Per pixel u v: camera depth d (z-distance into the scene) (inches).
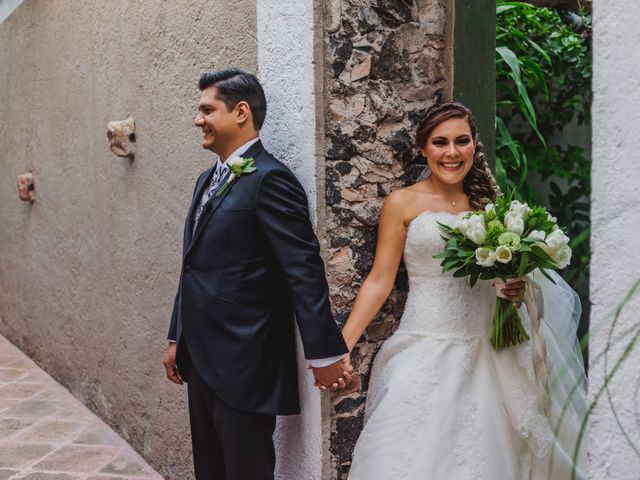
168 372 104.8
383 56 99.1
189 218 100.2
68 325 186.7
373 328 100.8
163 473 137.4
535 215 88.0
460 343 92.8
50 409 175.2
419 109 102.7
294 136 97.4
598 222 55.8
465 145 93.2
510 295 90.0
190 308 93.1
